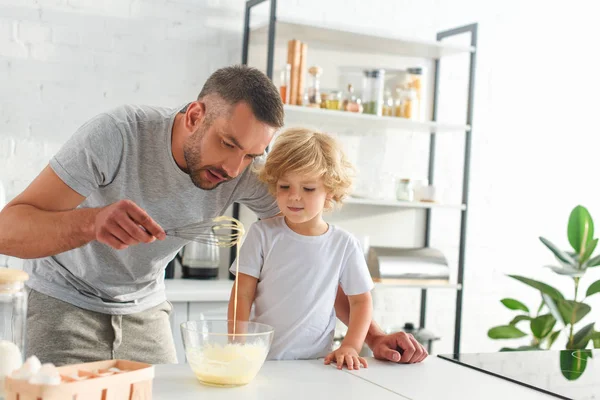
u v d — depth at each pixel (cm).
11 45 285
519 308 357
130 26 304
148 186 165
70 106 296
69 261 174
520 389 129
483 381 135
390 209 367
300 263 171
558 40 408
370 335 167
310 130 180
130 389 101
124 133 159
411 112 342
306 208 170
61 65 293
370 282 173
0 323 103
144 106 168
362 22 356
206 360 120
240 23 326
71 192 151
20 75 287
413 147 371
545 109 407
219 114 147
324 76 346
